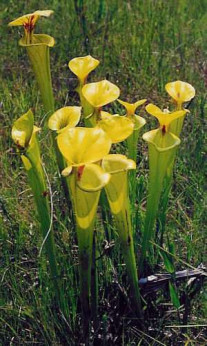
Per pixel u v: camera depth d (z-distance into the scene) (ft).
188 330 5.47
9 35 10.55
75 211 4.10
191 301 5.60
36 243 6.12
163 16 11.18
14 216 6.49
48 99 5.03
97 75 9.55
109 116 4.36
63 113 4.25
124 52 9.98
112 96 4.47
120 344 5.36
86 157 3.67
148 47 10.16
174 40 10.47
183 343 5.37
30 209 6.63
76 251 5.77
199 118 8.07
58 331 5.34
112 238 5.71
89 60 4.77
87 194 3.93
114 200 4.34
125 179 4.23
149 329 5.41
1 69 9.82
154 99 8.84
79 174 3.74
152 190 4.85
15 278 5.66
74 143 3.67
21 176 7.25
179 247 6.03
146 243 5.21
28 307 5.38
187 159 7.54
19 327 5.46
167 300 5.64
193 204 6.97
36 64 4.86
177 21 11.25
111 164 4.16
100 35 10.57
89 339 5.10
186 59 9.92
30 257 6.06
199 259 5.99
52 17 11.05
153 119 8.21
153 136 4.62
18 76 9.71
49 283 5.45
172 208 6.71
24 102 8.49
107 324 5.39
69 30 10.74
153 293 5.55
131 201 5.60
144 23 10.86
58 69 9.80
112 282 5.61
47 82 4.95
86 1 11.55
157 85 9.24
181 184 6.97
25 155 4.26
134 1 11.64
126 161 4.14
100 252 5.62
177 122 4.91
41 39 4.92
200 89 9.04
